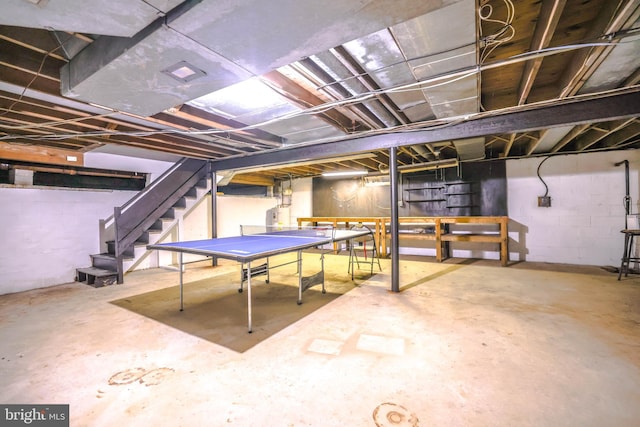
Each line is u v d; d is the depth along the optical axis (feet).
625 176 16.39
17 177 13.10
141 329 8.87
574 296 11.46
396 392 5.77
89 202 15.57
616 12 5.09
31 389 5.96
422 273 16.02
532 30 6.39
